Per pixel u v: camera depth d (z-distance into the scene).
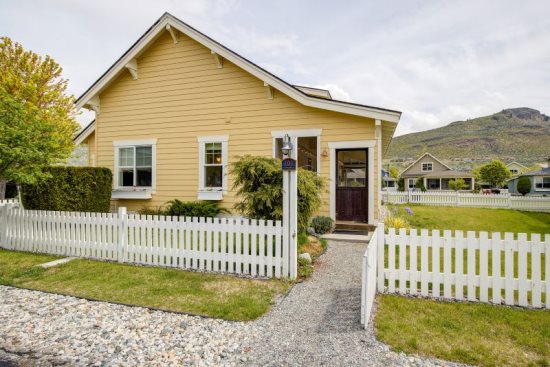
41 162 7.05
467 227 11.44
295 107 8.96
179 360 2.70
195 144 9.95
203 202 9.58
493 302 3.98
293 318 3.51
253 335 3.12
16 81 14.84
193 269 5.55
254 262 5.18
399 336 3.05
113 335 3.14
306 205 5.97
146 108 10.50
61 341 3.04
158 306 3.85
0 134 6.10
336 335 3.10
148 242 5.89
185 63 10.02
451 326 3.29
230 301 4.00
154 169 10.39
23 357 2.78
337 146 8.59
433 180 47.34
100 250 6.30
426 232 4.20
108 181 9.28
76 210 8.33
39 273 5.26
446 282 4.11
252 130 9.34
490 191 35.47
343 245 7.24
